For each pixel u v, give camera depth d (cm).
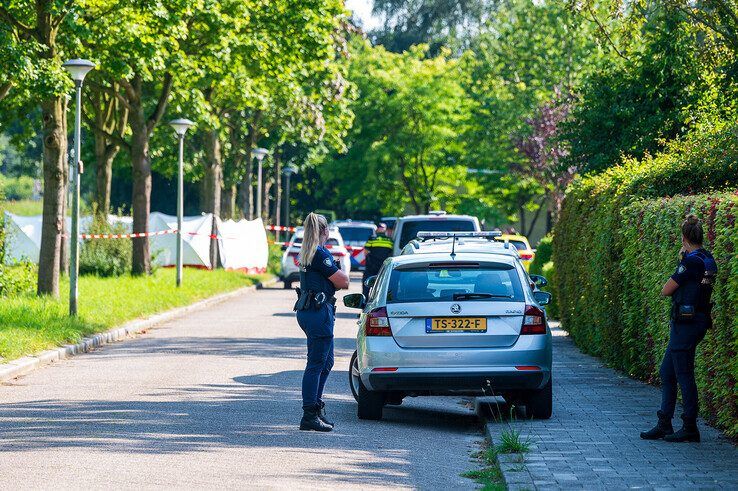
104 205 6375
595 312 3100
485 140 11056
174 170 8794
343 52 7794
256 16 5866
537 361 1956
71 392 2314
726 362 1756
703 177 2709
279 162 10919
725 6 3978
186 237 7244
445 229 4303
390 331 1975
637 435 1809
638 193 2756
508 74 10688
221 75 5700
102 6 4416
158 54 4547
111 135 5944
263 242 8131
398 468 1577
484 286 1994
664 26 4369
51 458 1563
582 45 9538
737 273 1652
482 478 1507
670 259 2177
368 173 12169
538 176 9281
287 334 3859
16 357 2786
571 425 1925
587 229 3266
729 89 4144
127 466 1514
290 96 6669
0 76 3791
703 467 1522
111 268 5891
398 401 2098
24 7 3944
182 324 4244
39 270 4159
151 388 2392
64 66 3572
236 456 1617
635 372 2650
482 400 2372
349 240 9269
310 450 1697
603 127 4544
